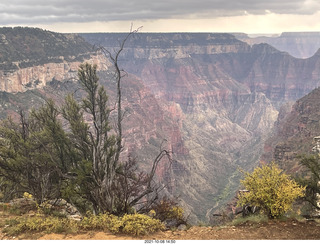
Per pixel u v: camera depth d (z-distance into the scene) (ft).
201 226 53.31
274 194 48.57
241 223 48.11
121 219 48.39
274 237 41.78
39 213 58.95
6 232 44.93
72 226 45.70
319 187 55.62
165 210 61.62
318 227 44.88
